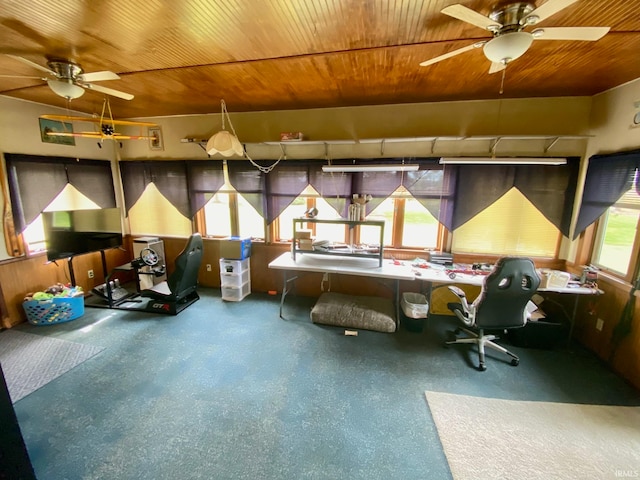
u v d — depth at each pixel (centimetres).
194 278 395
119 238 437
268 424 210
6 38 189
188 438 198
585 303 314
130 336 326
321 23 171
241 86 291
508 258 249
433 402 231
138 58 221
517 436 201
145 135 451
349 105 366
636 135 258
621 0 147
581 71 245
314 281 435
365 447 192
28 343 310
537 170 337
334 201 397
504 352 286
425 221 388
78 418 214
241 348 304
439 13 160
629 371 256
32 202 361
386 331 339
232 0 147
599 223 306
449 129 351
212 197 442
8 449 145
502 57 158
